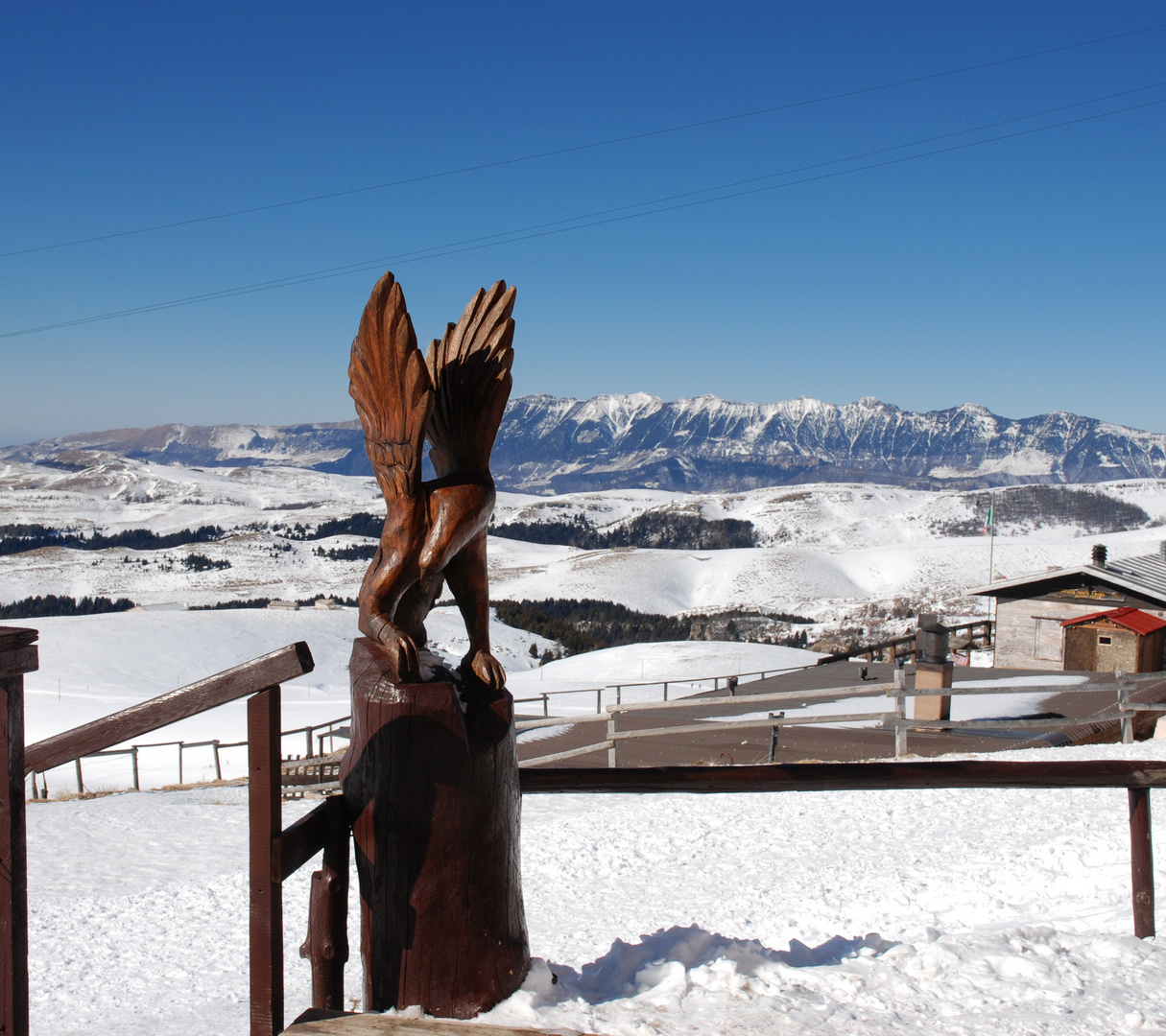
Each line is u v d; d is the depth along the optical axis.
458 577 3.42
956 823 8.38
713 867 7.69
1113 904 5.38
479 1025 2.76
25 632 2.45
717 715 17.58
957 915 5.86
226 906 7.44
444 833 3.11
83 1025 5.08
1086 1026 3.22
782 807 9.42
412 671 3.12
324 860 3.16
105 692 45.59
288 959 6.18
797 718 11.88
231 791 14.48
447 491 3.22
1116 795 8.89
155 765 27.80
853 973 3.63
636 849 8.36
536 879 7.74
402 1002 3.13
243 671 2.69
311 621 65.69
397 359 3.08
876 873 7.04
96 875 8.75
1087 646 24.88
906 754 12.37
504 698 3.34
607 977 3.71
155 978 5.88
